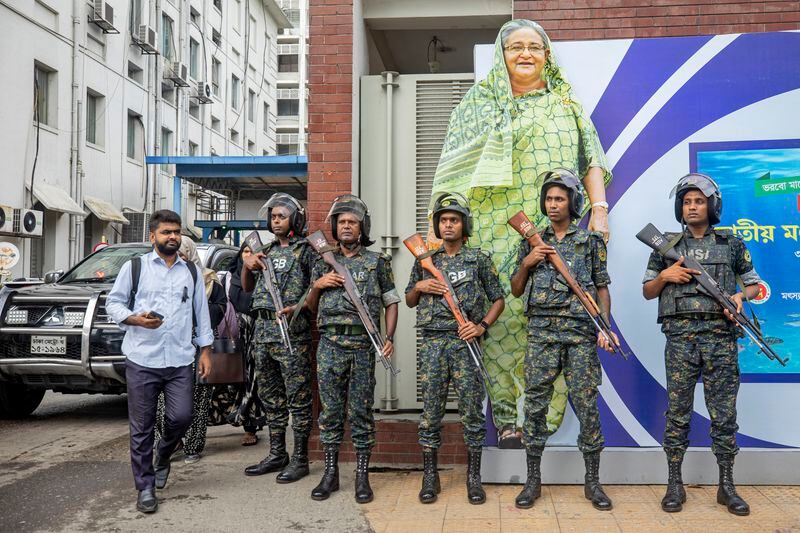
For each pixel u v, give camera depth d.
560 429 4.68
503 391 4.70
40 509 4.23
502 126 4.73
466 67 7.89
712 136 4.66
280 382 4.96
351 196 4.52
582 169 4.71
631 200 4.71
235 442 6.09
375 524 3.92
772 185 4.58
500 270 4.77
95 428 6.73
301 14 52.53
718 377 4.04
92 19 17.53
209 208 24.09
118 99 19.14
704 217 4.12
